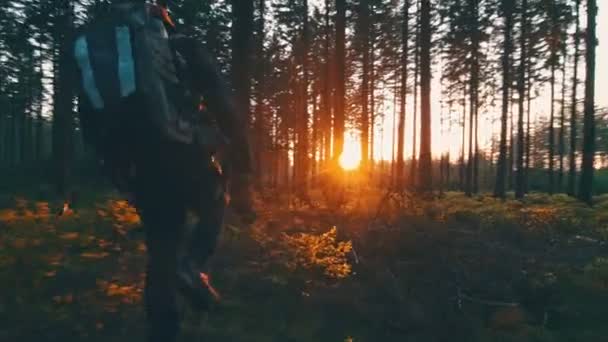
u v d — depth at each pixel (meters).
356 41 40.06
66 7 19.67
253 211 12.60
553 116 42.41
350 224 12.04
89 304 5.75
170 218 3.83
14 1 20.00
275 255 8.31
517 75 40.72
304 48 36.62
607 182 50.84
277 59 36.81
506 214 16.62
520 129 36.03
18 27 20.84
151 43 3.61
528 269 9.95
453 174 66.75
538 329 8.16
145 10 3.77
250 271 7.79
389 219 12.01
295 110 42.31
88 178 22.77
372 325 7.58
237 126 3.99
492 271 9.50
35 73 28.27
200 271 3.89
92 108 3.59
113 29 3.62
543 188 55.25
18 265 5.77
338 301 7.72
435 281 8.87
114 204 7.14
